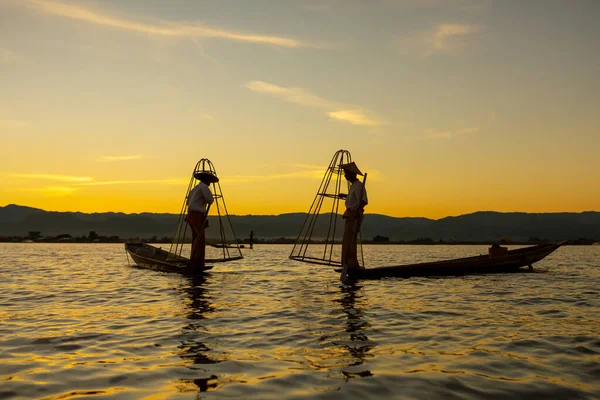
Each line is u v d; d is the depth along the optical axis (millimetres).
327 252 40656
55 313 9469
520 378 5332
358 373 5484
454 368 5695
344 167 15750
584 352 6430
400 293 12453
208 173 17375
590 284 14641
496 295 12109
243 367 5723
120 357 6168
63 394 4801
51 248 50031
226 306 10266
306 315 9156
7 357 6180
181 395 4770
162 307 10164
